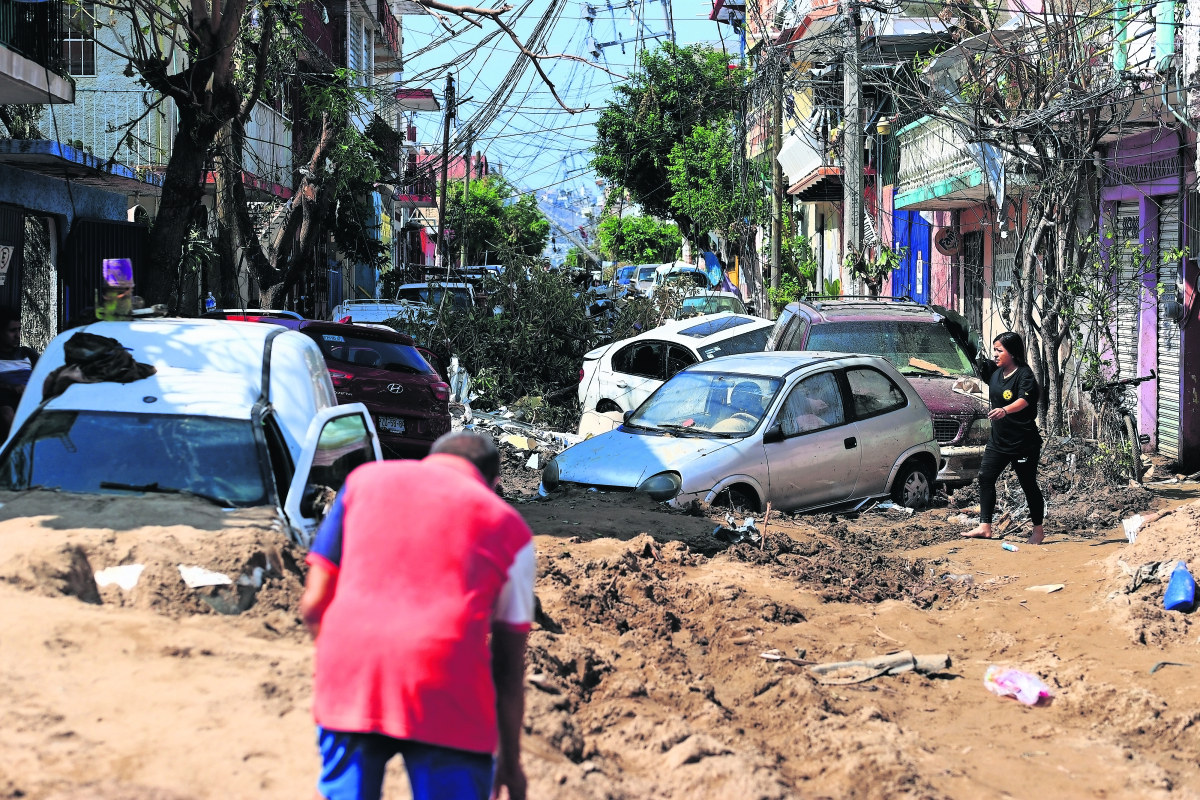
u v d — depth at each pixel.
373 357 13.43
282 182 25.55
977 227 20.95
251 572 5.27
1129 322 15.30
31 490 5.88
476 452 3.10
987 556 9.14
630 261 74.38
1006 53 14.58
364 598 2.87
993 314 19.80
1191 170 13.43
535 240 77.81
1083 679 6.07
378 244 29.88
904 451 11.22
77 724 3.69
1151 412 14.77
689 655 6.39
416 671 2.79
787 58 26.92
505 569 2.91
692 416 10.90
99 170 14.86
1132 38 13.42
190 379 6.65
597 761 4.51
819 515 10.40
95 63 19.75
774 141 26.28
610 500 9.74
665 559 8.09
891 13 22.06
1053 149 13.99
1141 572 7.58
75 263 15.94
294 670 4.42
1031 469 9.45
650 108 40.97
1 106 15.97
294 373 6.96
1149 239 14.59
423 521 2.90
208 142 11.51
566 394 19.89
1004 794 4.65
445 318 20.09
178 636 4.54
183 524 5.54
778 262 26.56
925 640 6.93
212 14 11.24
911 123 21.25
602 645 6.16
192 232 18.02
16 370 8.26
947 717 5.70
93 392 6.51
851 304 14.59
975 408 12.23
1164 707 5.56
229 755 3.61
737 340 15.77
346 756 2.86
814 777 4.79
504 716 2.98
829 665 6.25
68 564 4.95
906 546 9.59
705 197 35.41
